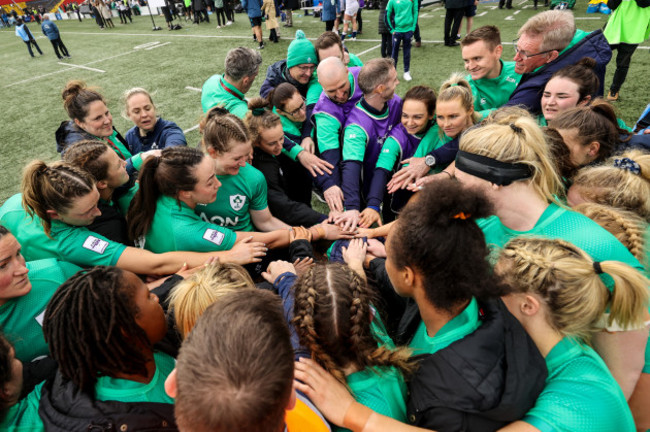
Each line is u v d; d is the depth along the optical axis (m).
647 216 1.37
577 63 2.26
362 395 0.99
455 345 0.91
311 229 2.11
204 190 1.71
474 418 0.86
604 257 1.14
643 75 5.39
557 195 1.55
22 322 1.43
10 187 4.68
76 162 1.77
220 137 1.78
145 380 0.98
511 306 1.03
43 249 1.72
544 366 0.91
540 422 0.85
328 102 2.55
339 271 1.04
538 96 2.49
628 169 1.39
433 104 2.19
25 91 8.35
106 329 0.90
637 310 0.94
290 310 1.27
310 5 12.81
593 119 1.60
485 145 1.24
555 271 0.94
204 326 0.67
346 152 2.37
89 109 2.60
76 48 12.34
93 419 0.88
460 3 7.35
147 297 1.02
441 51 7.67
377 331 1.16
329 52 3.07
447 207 0.88
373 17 11.49
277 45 9.58
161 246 1.84
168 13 13.03
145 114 2.93
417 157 2.34
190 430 0.63
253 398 0.60
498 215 1.33
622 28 4.33
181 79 7.95
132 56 10.28
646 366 1.08
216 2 12.27
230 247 1.87
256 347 0.64
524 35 2.52
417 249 0.89
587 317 0.95
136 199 1.80
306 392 0.96
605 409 0.86
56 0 23.66
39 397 1.02
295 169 2.68
